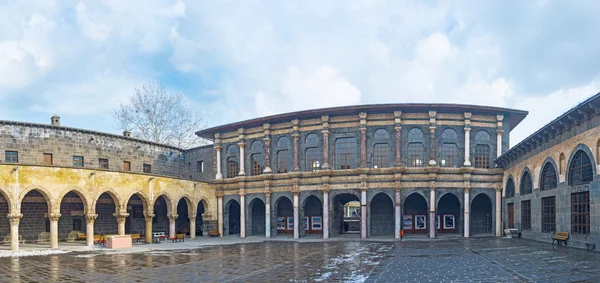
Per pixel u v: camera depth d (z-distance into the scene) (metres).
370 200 38.94
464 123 39.19
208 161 50.50
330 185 40.03
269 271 19.88
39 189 31.45
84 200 33.91
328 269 20.11
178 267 21.67
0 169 29.77
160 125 62.91
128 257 26.25
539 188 30.72
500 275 16.83
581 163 24.95
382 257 24.20
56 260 25.06
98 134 42.34
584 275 15.99
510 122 43.12
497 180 39.34
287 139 42.88
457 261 21.41
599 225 22.78
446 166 39.06
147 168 47.28
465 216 38.22
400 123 38.81
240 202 44.50
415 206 42.47
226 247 32.53
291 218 46.47
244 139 45.09
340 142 40.78
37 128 38.12
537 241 30.84
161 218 47.34
